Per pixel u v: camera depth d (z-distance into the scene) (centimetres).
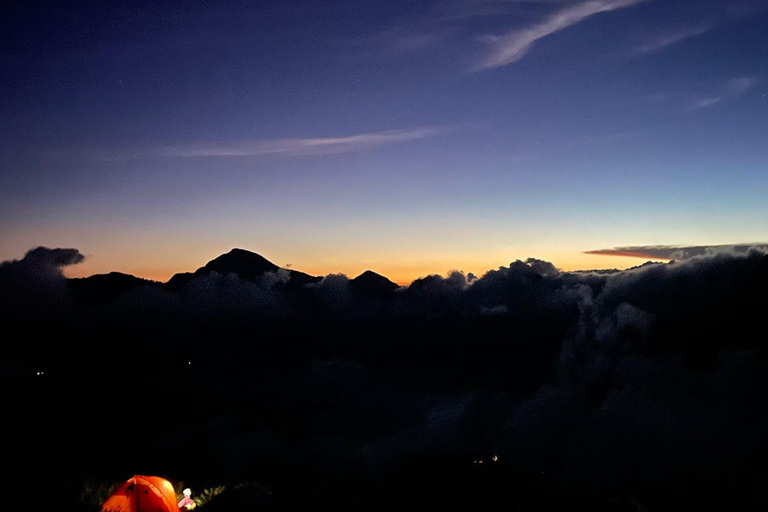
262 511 1329
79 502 1431
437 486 1584
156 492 1380
